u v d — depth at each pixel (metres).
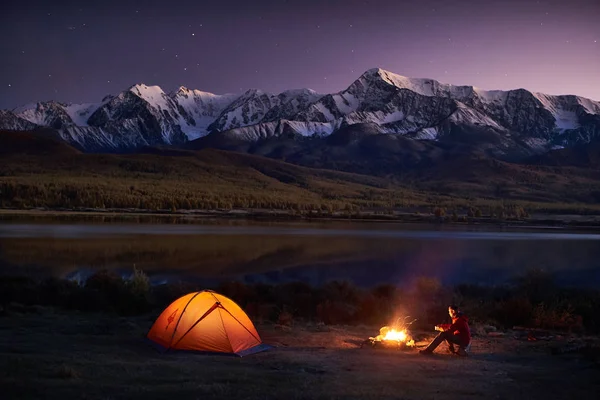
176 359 12.97
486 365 12.87
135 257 54.53
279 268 49.88
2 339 14.30
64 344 13.98
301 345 15.50
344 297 26.34
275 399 8.96
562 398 9.68
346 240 83.81
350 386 10.13
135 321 19.05
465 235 104.19
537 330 20.27
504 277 46.59
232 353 13.64
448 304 23.88
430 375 11.42
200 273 45.03
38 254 54.62
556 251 74.69
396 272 49.19
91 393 9.02
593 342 16.88
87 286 27.19
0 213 136.25
